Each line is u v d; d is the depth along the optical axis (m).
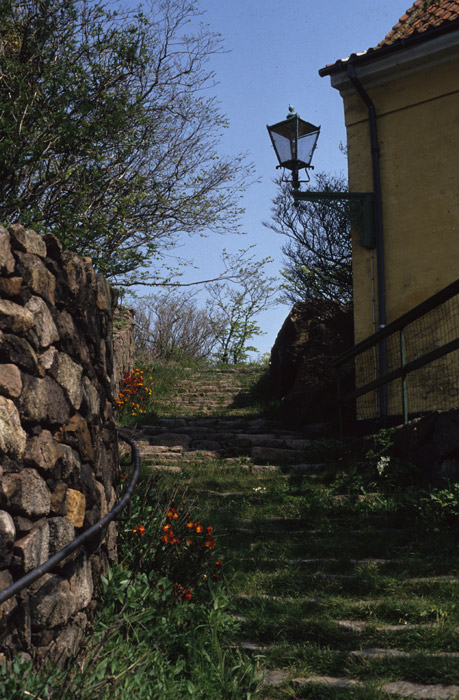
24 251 2.88
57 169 6.92
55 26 7.00
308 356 10.97
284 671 3.39
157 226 8.45
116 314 13.59
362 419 8.77
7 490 2.54
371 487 6.51
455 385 8.05
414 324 8.47
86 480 3.44
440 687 3.07
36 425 2.84
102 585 3.56
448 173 8.42
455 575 4.45
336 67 9.04
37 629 2.72
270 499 6.54
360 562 4.77
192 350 24.02
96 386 3.81
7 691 2.25
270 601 4.14
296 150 8.16
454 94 8.46
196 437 9.52
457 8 8.48
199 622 3.66
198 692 2.98
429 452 6.35
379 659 3.36
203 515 5.82
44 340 2.97
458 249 8.26
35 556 2.71
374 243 8.85
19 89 6.41
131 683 2.77
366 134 9.12
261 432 9.90
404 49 8.57
